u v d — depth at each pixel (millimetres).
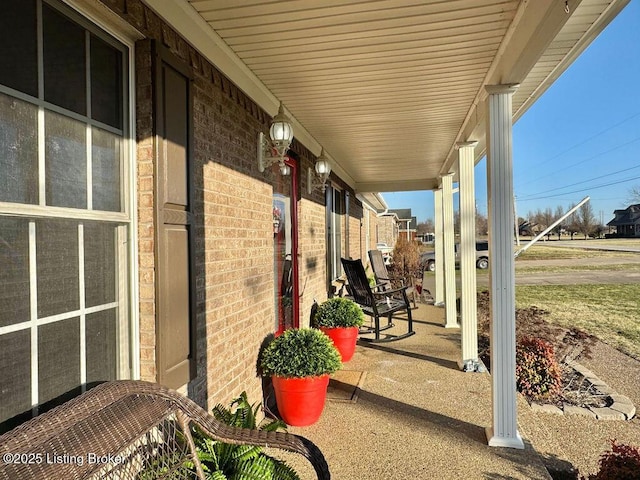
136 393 1515
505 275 2686
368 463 2443
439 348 5008
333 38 2396
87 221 1591
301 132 4469
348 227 8570
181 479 1574
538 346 4137
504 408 2656
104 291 1686
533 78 3113
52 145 1409
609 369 4941
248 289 3021
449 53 2613
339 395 3482
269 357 2945
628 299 9836
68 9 1458
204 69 2361
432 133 4711
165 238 1883
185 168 2084
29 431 1119
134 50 1807
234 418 2072
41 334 1385
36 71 1348
